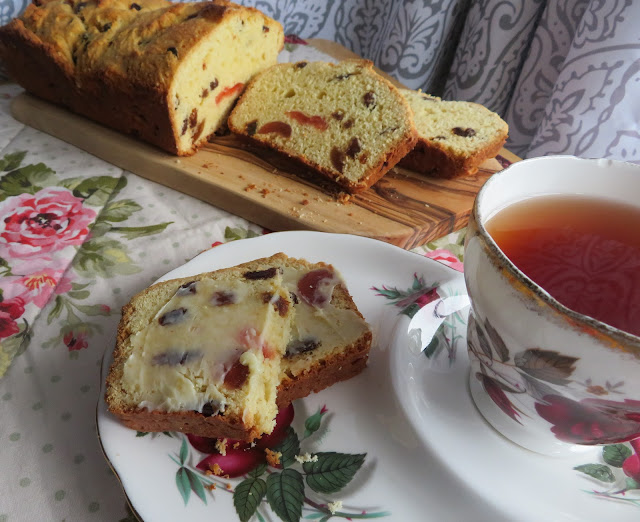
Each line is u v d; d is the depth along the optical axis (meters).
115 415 0.21
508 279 0.17
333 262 0.26
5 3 0.39
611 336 0.15
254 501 0.19
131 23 0.35
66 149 0.36
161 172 0.33
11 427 0.22
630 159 0.43
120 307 0.26
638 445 0.21
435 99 0.39
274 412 0.21
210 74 0.35
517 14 0.44
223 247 0.26
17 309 0.26
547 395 0.18
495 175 0.20
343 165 0.33
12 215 0.30
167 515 0.19
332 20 0.51
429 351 0.23
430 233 0.32
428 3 0.46
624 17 0.38
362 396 0.22
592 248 0.19
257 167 0.34
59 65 0.34
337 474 0.20
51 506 0.20
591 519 0.19
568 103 0.43
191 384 0.21
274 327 0.22
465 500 0.19
